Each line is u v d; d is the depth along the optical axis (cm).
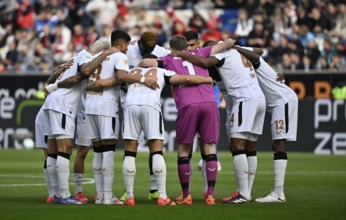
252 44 7725
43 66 8088
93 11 8894
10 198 3484
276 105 3344
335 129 6688
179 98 3222
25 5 9031
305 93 6788
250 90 3259
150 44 3506
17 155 6588
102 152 3275
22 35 8656
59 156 3250
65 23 8669
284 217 2773
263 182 4350
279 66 7500
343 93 6712
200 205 3148
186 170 3222
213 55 3266
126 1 9000
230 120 3284
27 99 7319
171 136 6894
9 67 8394
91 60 3247
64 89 3275
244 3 8881
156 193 3456
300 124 6788
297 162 5891
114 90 3262
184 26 8550
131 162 3152
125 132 3153
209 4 8975
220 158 6259
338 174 4928
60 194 3275
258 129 3322
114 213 2870
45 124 3328
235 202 3241
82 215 2811
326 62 7400
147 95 3152
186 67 3244
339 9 8012
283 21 8069
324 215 2836
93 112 3228
